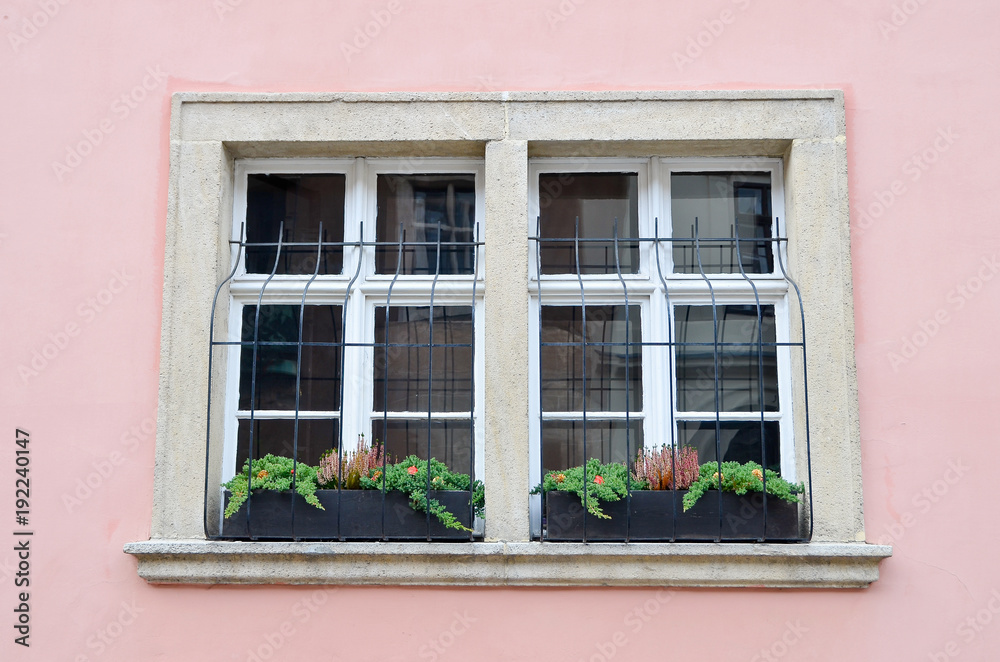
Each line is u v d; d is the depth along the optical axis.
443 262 3.43
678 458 3.17
